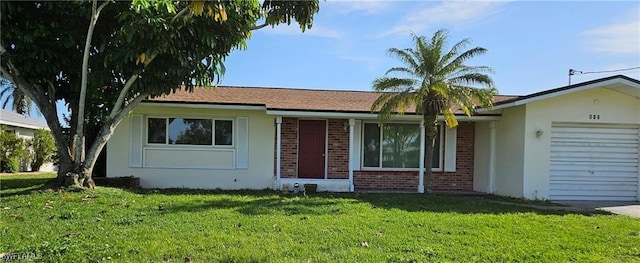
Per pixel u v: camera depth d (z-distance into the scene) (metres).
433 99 11.37
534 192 11.55
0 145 20.02
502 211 8.83
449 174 14.22
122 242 5.22
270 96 14.40
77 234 5.59
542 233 6.40
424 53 11.30
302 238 5.72
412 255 4.99
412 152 14.17
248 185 13.25
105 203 8.29
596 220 7.84
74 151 10.16
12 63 9.14
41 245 4.91
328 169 13.91
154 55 8.88
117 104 10.31
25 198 8.61
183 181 13.04
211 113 13.12
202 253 4.89
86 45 9.43
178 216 7.08
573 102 11.62
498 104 12.03
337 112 12.59
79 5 9.58
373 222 6.94
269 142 13.34
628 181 11.85
